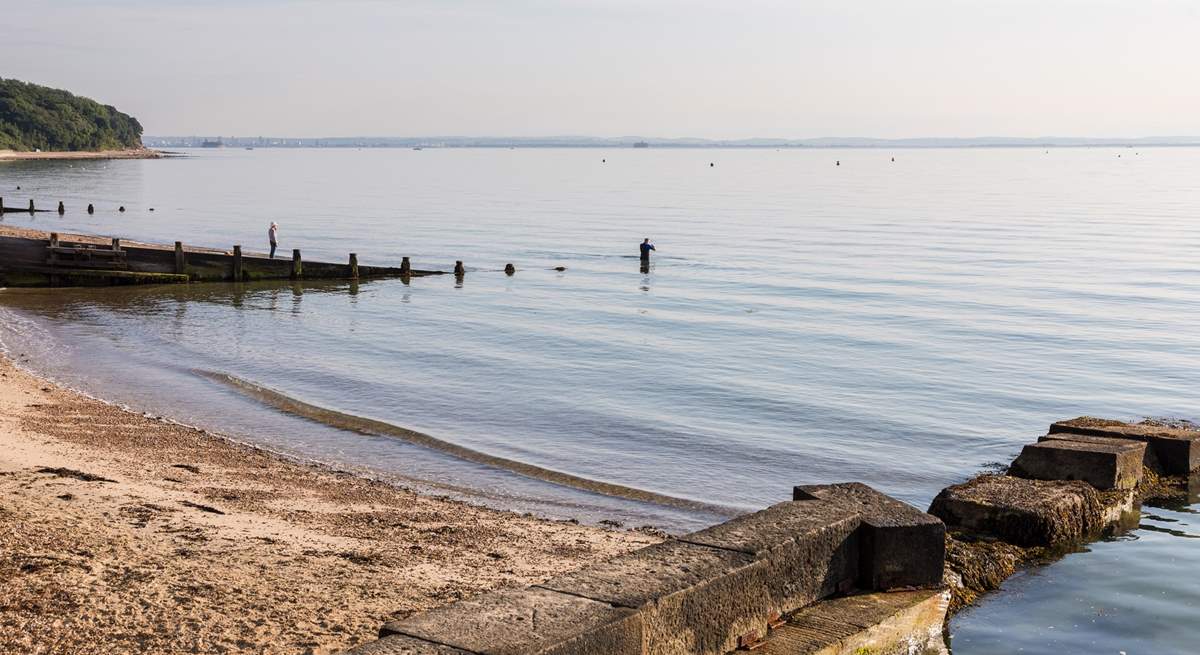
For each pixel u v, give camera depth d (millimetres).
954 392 26797
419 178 179000
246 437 21438
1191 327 35719
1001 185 151625
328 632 9484
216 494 15531
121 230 74312
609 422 23859
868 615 7949
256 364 29891
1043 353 31562
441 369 29594
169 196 117062
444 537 14195
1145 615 10898
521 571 12633
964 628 10508
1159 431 16750
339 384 27422
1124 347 32406
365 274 49625
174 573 10750
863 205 105375
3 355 29516
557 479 19344
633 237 70562
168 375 27875
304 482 17406
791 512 8438
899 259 56625
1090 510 13422
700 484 19359
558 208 101500
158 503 14289
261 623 9539
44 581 9914
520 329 36438
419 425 23297
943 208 100000
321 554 12414
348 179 172625
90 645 8586
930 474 20250
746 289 46031
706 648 7102
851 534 8359
